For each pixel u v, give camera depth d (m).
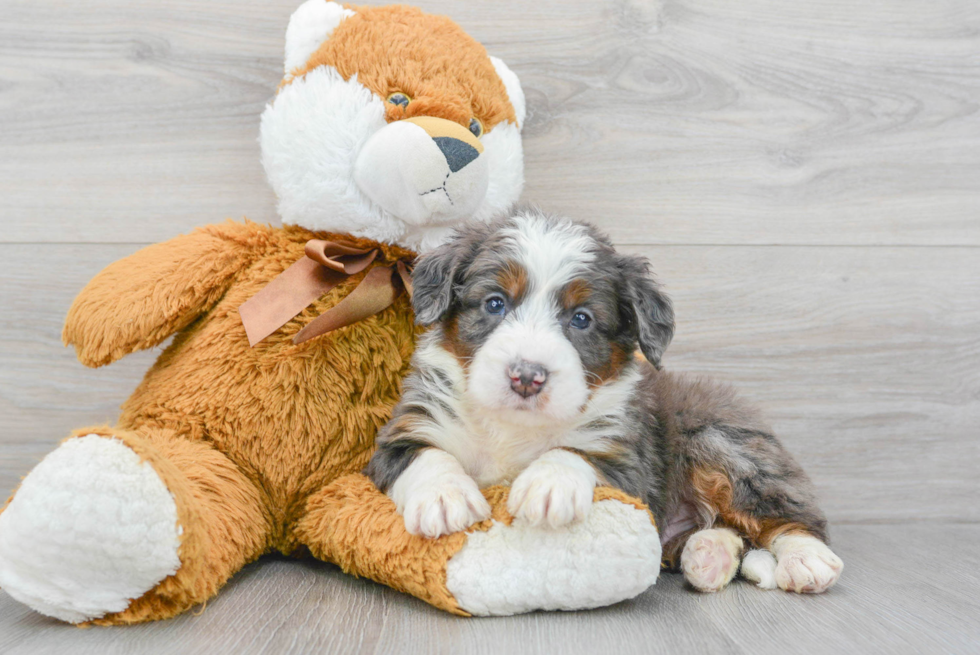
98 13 0.84
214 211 0.86
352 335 0.70
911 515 0.90
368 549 0.63
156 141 0.85
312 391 0.69
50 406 0.84
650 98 0.87
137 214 0.85
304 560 0.71
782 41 0.88
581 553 0.60
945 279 0.90
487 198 0.73
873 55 0.89
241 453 0.68
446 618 0.61
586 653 0.56
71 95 0.84
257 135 0.85
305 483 0.69
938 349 0.90
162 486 0.58
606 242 0.70
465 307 0.67
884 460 0.90
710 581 0.67
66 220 0.85
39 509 0.56
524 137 0.87
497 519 0.62
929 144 0.90
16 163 0.84
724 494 0.71
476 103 0.72
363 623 0.60
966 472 0.90
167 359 0.71
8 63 0.84
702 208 0.88
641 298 0.68
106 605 0.58
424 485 0.62
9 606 0.63
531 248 0.66
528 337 0.62
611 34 0.87
